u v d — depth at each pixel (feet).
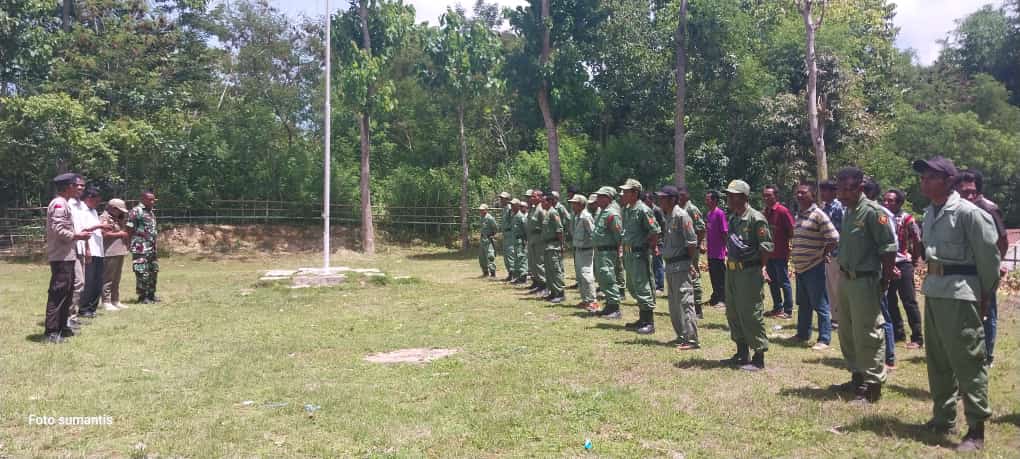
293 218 85.97
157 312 32.81
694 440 14.16
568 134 105.19
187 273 57.06
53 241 25.44
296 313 32.83
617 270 30.50
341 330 27.96
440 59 76.69
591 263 32.40
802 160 80.79
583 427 14.92
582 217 32.50
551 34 78.07
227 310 33.73
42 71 72.18
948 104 127.54
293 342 25.16
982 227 13.62
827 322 24.36
